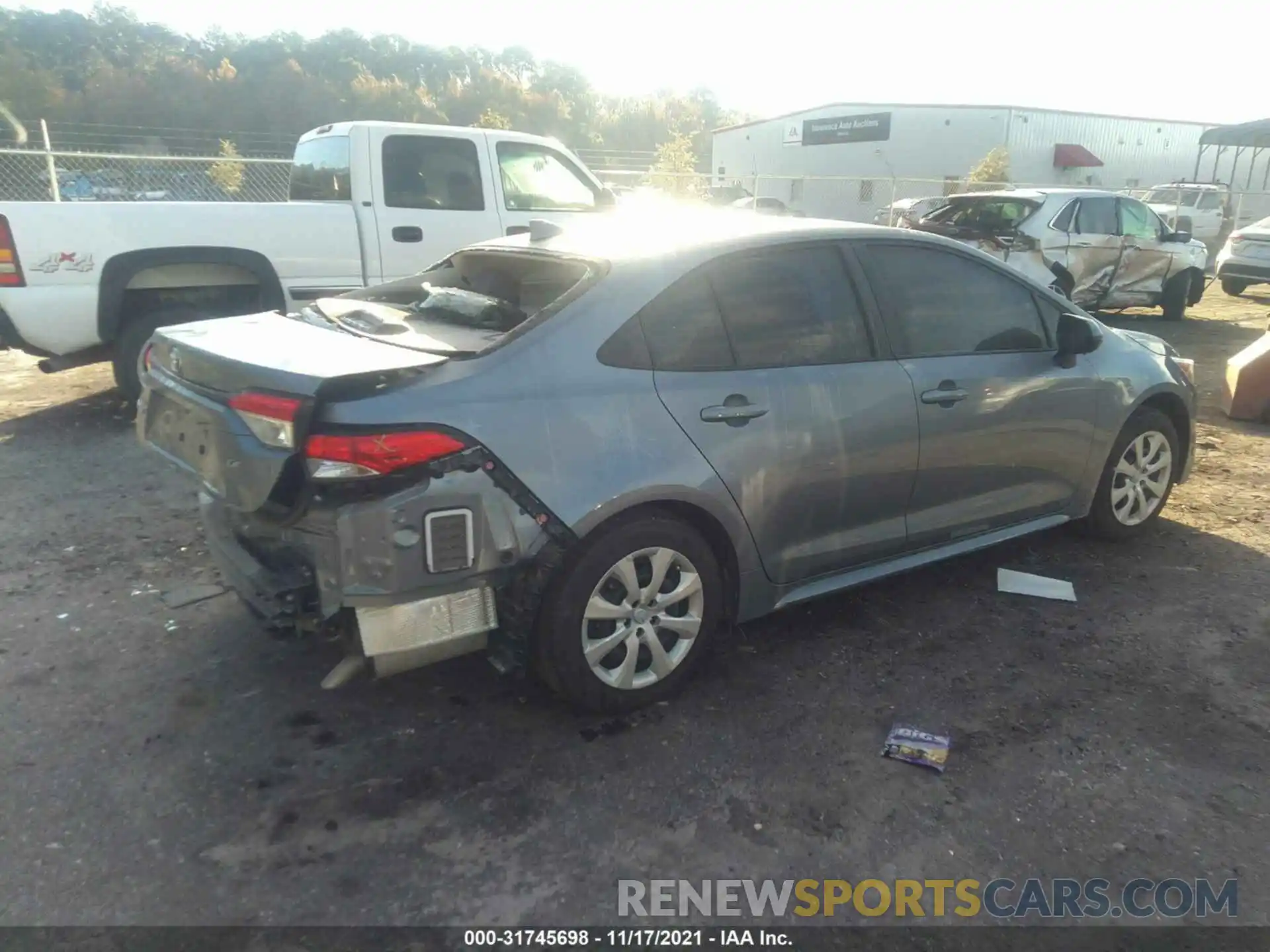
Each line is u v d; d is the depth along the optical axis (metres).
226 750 3.09
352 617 2.88
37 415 7.10
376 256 7.27
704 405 3.27
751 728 3.26
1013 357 4.20
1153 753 3.14
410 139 7.36
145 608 4.05
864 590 4.36
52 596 4.15
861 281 3.78
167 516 5.12
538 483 2.91
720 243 3.50
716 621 3.48
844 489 3.65
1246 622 4.06
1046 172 38.47
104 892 2.47
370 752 3.10
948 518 4.07
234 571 3.09
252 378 2.83
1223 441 6.91
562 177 8.24
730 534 3.38
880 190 38.25
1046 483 4.41
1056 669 3.67
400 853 2.65
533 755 3.09
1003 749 3.15
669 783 2.96
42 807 2.79
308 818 2.78
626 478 3.06
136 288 6.62
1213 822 2.82
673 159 28.52
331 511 2.74
